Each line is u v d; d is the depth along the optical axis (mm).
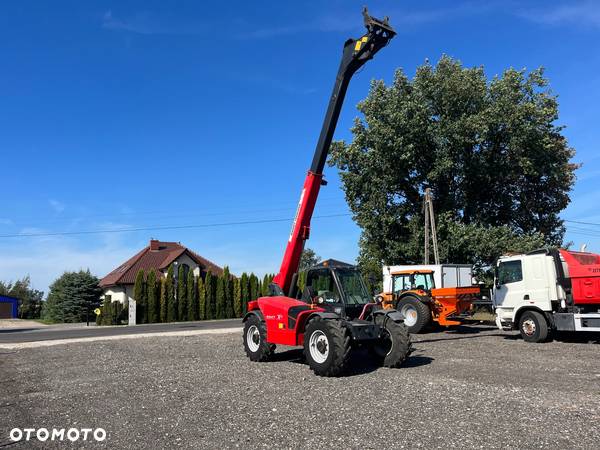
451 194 28203
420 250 28094
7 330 34219
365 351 12258
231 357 12086
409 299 17500
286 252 11336
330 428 5676
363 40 10195
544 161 27156
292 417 6176
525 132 25656
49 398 7719
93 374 10008
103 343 16734
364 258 30359
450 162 26109
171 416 6375
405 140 26938
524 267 14805
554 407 6461
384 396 7230
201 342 16109
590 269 13539
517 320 14969
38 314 67688
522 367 9828
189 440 5367
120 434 5668
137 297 38312
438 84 27297
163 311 39031
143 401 7305
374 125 27391
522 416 6035
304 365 10461
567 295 14078
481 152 27453
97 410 6836
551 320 14180
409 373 9211
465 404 6656
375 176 28547
